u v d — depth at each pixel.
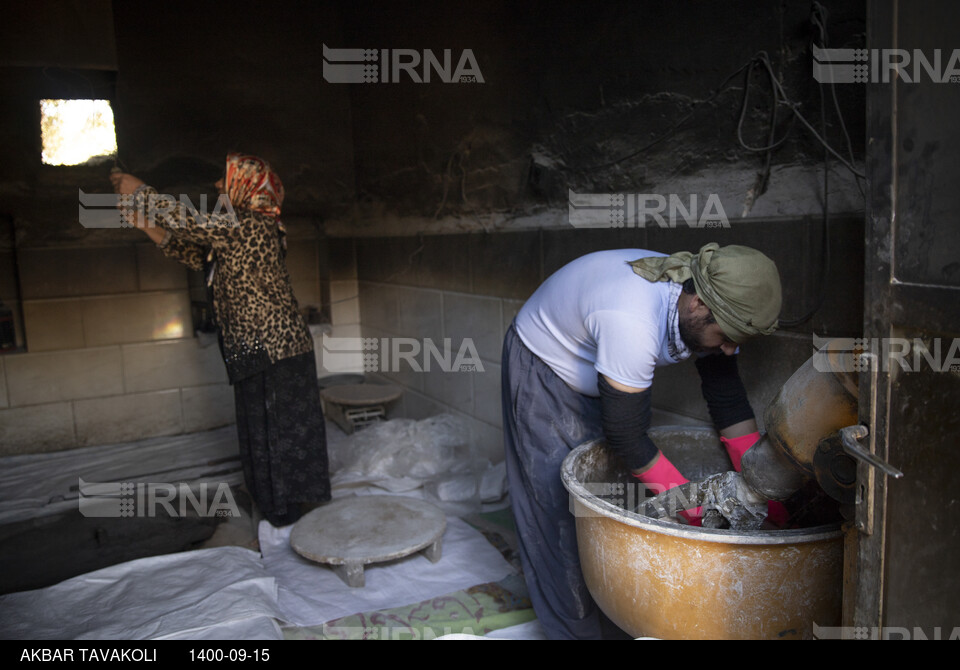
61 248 3.83
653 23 2.21
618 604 1.50
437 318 3.68
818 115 1.75
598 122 2.48
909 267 1.02
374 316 4.43
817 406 1.29
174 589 2.33
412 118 3.69
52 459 3.83
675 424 2.31
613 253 1.78
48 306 3.84
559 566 1.89
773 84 1.84
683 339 1.59
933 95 0.96
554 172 2.71
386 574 2.48
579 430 1.90
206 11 4.02
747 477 1.46
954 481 0.99
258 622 2.11
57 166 3.79
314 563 2.58
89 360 3.96
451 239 3.46
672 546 1.35
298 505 2.90
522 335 1.94
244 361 2.67
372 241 4.32
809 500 1.56
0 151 3.67
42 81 3.71
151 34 3.90
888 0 1.02
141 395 4.09
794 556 1.29
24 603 2.27
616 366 1.57
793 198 1.83
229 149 4.16
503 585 2.38
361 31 4.11
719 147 2.04
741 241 2.00
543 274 2.84
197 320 4.13
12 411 3.83
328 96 4.35
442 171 3.47
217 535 2.93
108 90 3.85
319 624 2.16
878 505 1.11
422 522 2.63
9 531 3.01
